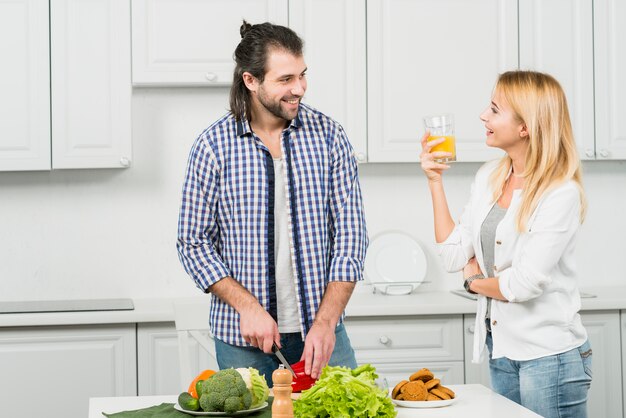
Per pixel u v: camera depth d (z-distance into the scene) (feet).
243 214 7.20
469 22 11.75
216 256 7.25
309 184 7.29
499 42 11.82
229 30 11.33
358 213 7.49
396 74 11.67
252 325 6.81
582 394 7.57
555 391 7.47
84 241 12.28
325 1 11.55
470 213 8.13
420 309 11.04
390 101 11.68
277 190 7.25
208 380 5.81
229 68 11.34
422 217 12.80
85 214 12.28
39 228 12.21
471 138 11.81
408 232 12.78
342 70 11.62
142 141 12.31
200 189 7.26
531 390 7.51
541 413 7.49
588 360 7.64
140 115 12.29
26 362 10.61
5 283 12.16
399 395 6.43
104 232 12.31
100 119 11.17
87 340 10.71
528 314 7.53
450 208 12.83
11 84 11.03
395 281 12.53
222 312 7.28
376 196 12.73
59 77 11.09
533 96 7.51
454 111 11.76
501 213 7.79
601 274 13.12
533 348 7.50
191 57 11.28
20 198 12.17
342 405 5.36
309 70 11.58
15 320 10.48
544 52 11.89
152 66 11.24
